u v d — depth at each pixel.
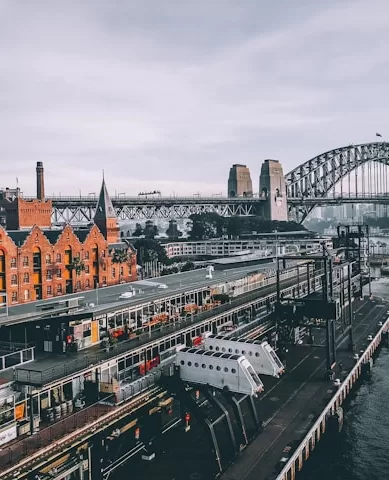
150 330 65.75
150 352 63.59
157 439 58.78
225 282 89.88
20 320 55.69
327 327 82.69
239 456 55.91
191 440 61.53
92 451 51.00
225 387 58.12
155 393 57.62
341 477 59.31
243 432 58.22
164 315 71.06
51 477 45.66
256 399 72.44
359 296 152.75
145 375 60.19
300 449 57.31
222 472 52.56
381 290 187.00
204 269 113.88
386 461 63.09
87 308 63.03
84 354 57.88
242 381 57.34
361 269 160.75
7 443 45.12
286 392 75.06
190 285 84.38
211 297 85.06
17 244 112.69
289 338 96.88
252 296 90.69
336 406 73.31
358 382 91.31
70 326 59.09
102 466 52.47
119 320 65.19
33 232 114.56
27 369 52.44
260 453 56.47
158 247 179.50
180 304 77.00
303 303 86.19
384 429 72.19
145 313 69.50
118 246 145.00
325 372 82.00
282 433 61.22
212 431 54.72
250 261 126.06
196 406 56.97
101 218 155.75
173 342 68.19
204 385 59.06
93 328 61.31
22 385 48.12
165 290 79.06
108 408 52.16
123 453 56.09
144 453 57.34
